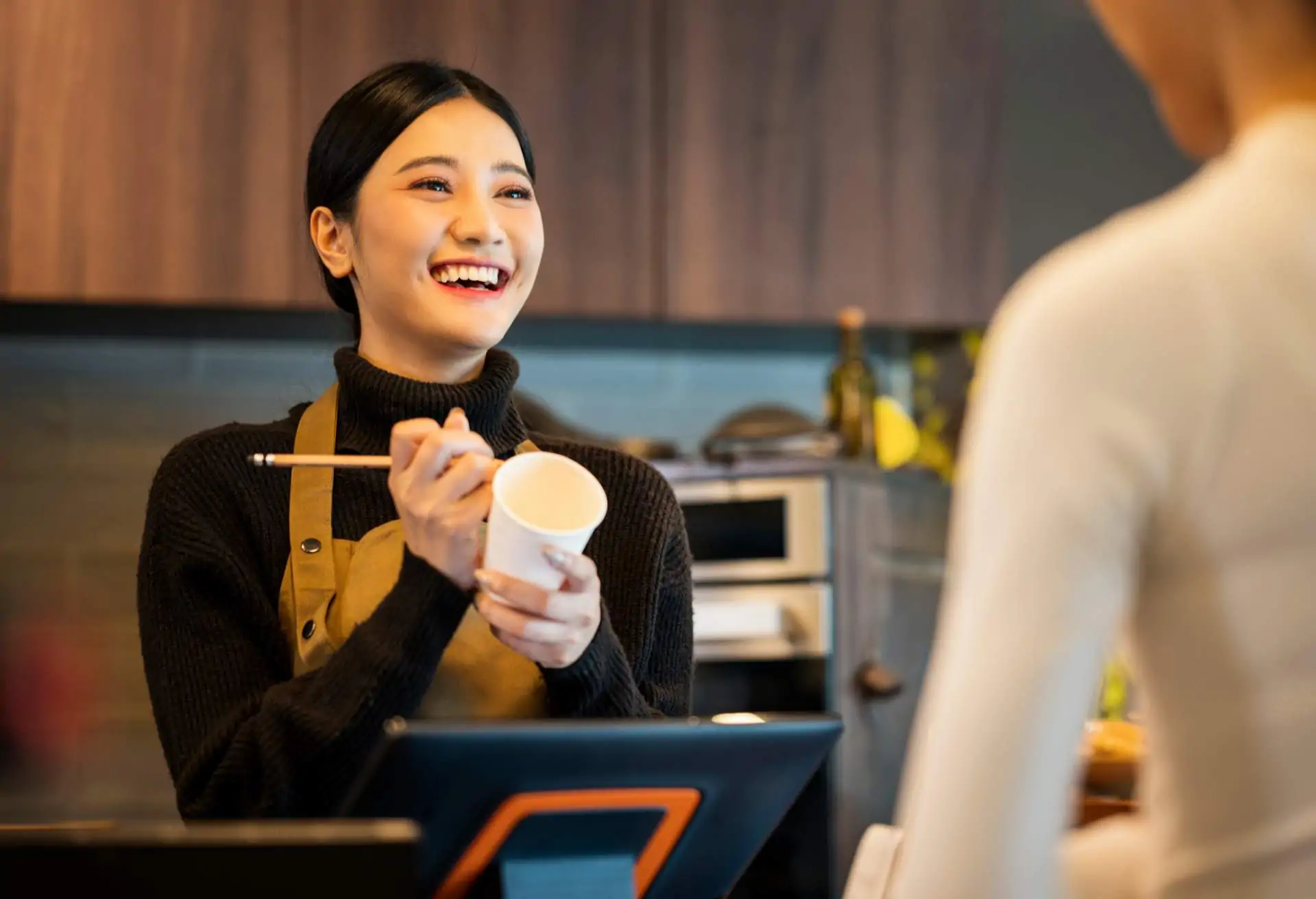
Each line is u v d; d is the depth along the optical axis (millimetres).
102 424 3598
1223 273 884
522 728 1026
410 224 1639
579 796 1099
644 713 1484
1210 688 875
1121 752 1667
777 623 3295
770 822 1250
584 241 3393
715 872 1262
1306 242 888
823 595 3307
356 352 1750
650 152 3438
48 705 3523
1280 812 860
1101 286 894
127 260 3135
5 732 3500
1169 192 3855
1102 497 859
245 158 3191
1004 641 856
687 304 3447
